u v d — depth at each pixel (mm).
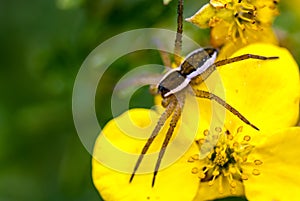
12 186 195
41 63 188
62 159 190
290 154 152
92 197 187
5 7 199
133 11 177
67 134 191
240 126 154
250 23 157
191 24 165
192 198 154
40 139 194
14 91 198
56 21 194
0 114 198
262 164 153
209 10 155
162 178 154
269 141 152
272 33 160
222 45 158
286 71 154
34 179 195
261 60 154
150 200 154
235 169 154
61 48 186
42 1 196
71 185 187
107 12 179
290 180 152
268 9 157
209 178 155
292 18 174
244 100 154
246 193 153
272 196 152
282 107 154
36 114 192
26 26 198
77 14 188
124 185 154
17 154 196
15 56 199
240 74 154
